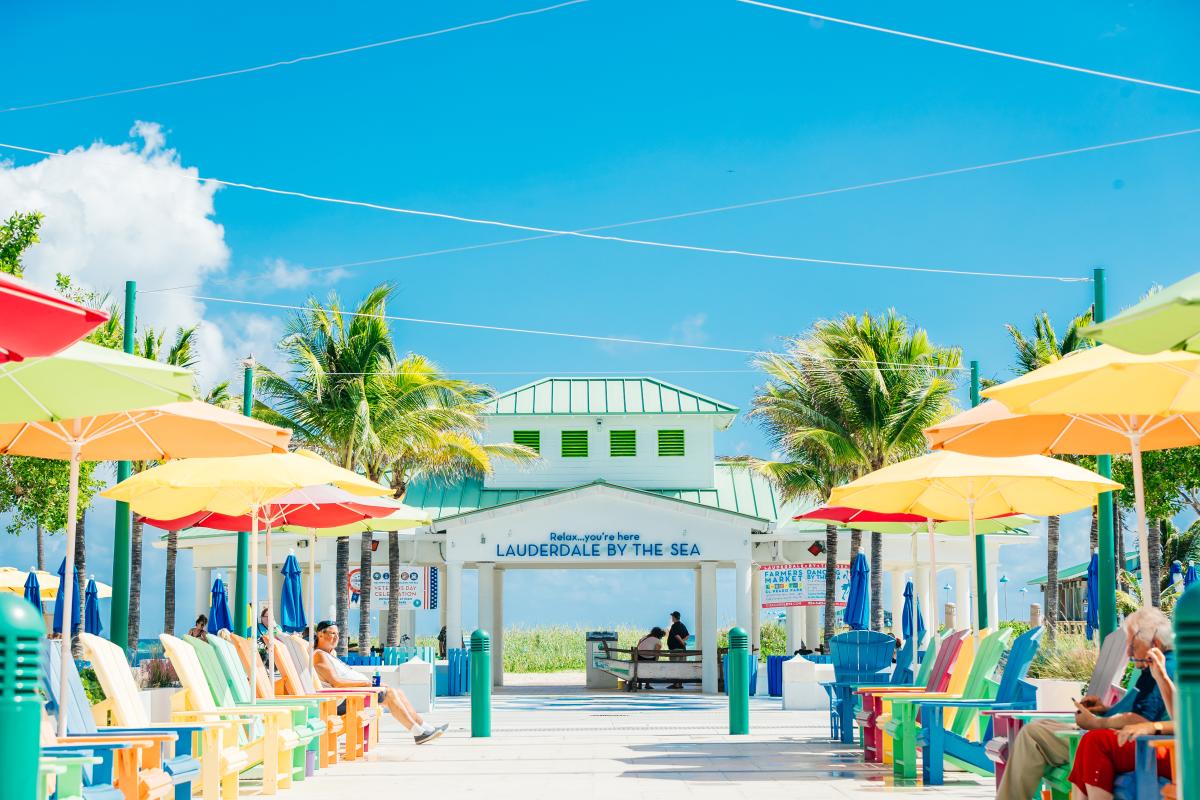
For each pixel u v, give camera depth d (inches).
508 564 1318.9
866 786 443.8
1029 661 430.6
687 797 419.5
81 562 1208.2
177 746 365.1
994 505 603.8
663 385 1469.0
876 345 1227.9
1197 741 175.5
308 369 1183.6
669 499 1243.8
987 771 422.9
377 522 837.8
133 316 642.8
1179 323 252.4
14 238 968.3
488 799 421.4
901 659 631.8
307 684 587.5
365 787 464.8
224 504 565.6
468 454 1309.1
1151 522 1587.1
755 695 1171.9
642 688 1286.9
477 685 684.7
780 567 1314.0
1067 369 351.9
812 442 1240.8
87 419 385.4
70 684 332.2
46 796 249.6
